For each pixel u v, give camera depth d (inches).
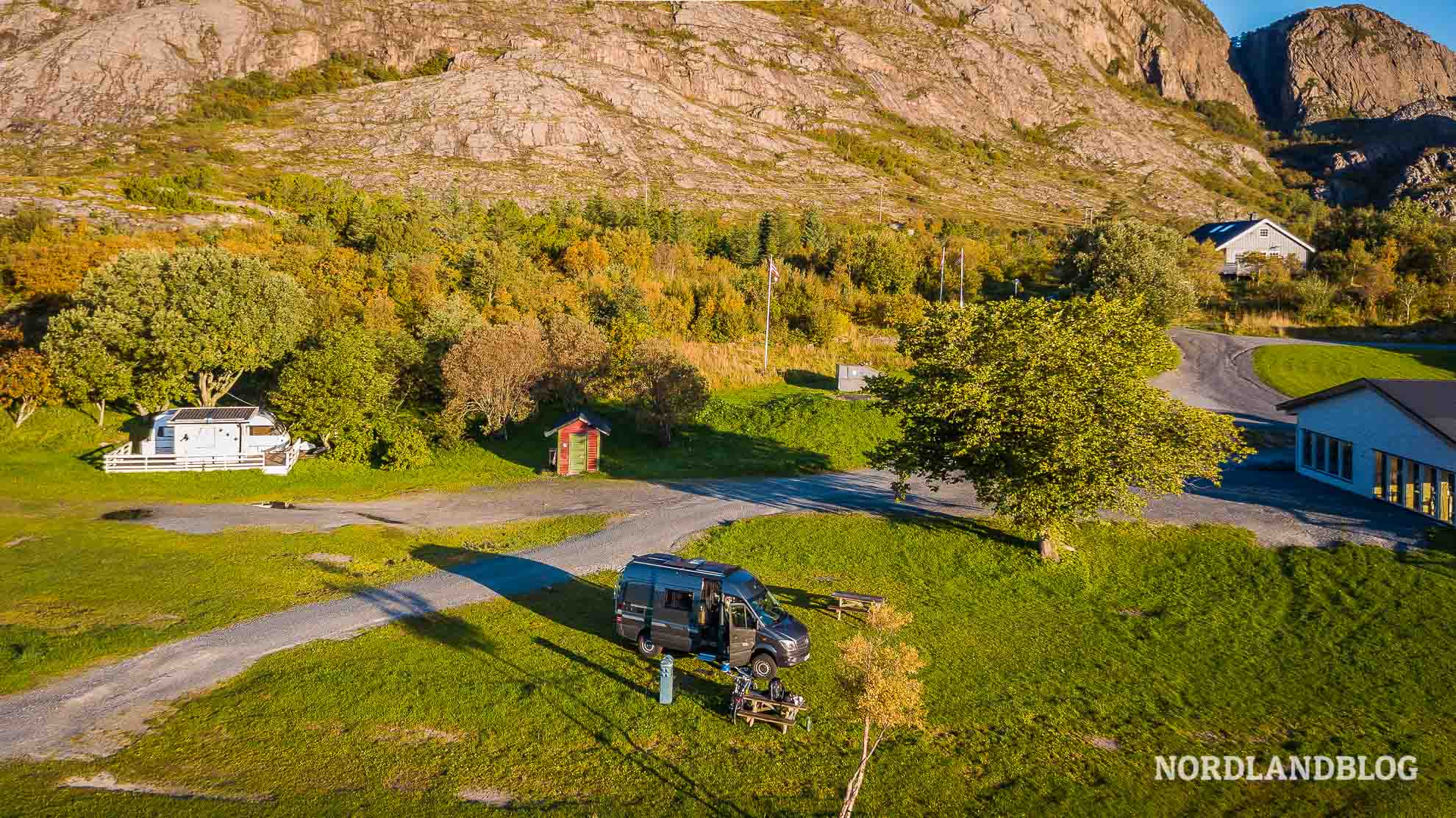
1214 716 692.1
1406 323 2891.2
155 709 625.9
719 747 601.3
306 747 574.2
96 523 1212.5
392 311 2410.2
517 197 5260.8
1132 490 1362.0
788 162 7130.9
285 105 7091.5
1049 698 711.7
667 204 5408.5
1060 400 988.6
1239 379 2322.8
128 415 1952.5
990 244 4360.2
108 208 3683.6
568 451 1642.5
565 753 581.9
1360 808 557.6
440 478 1612.9
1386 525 1132.5
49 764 537.3
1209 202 7642.7
